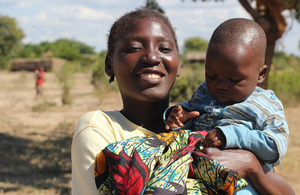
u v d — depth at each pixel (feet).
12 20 225.56
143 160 4.93
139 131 5.91
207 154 5.33
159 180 4.83
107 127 5.78
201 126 6.11
